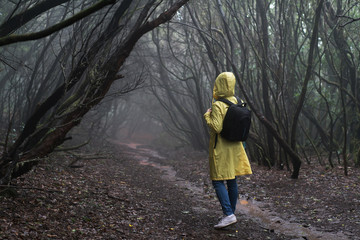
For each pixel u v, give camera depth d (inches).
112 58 184.5
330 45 384.8
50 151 171.0
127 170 340.8
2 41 95.9
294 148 284.4
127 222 155.6
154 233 145.1
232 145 161.3
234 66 288.0
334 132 385.7
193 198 229.3
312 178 270.1
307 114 380.2
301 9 335.6
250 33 335.0
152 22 186.9
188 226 160.2
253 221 173.8
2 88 441.7
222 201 156.8
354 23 336.2
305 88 269.1
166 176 337.1
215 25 372.8
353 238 140.2
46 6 219.0
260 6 322.7
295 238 145.7
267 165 341.1
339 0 319.9
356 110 329.4
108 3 92.0
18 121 369.4
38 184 198.2
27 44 425.1
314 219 170.6
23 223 131.3
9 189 162.1
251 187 257.9
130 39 186.1
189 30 423.2
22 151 166.1
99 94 181.3
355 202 193.9
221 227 154.4
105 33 204.2
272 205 206.2
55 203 167.8
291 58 354.3
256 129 346.9
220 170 157.8
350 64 336.2
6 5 359.3
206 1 362.0
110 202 188.1
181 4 193.9
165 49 544.1
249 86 361.7
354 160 310.7
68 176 240.2
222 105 157.9
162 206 197.0
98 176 269.9
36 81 369.7
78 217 152.3
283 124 338.6
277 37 345.1
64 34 421.1
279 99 340.8
